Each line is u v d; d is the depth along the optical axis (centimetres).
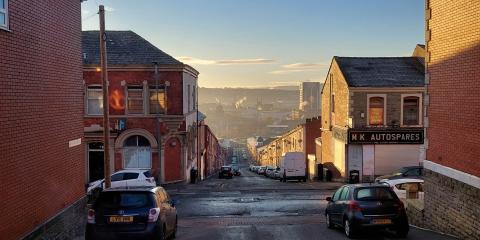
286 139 7238
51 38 1414
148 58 3606
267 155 10712
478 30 1293
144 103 3572
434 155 1577
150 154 3600
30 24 1262
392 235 1530
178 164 3662
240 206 2500
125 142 3606
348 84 3759
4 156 1103
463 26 1378
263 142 14238
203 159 5572
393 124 3762
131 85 3569
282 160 4600
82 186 1720
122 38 3781
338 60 4134
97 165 3609
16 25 1178
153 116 3575
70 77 1591
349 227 1489
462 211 1373
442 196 1508
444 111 1502
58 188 1460
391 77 3875
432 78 1586
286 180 4450
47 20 1382
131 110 3588
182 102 3588
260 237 1570
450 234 1452
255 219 2078
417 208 1727
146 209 1267
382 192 1498
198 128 4816
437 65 1549
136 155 3609
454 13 1432
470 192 1325
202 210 2388
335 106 4216
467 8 1353
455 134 1427
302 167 4422
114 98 3569
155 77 3519
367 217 1456
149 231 1253
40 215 1309
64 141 1524
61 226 1462
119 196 1282
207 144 6131
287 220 2027
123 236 1245
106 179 2089
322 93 4828
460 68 1396
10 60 1144
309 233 1633
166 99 3581
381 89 3744
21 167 1194
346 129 3778
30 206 1243
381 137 3762
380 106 3781
